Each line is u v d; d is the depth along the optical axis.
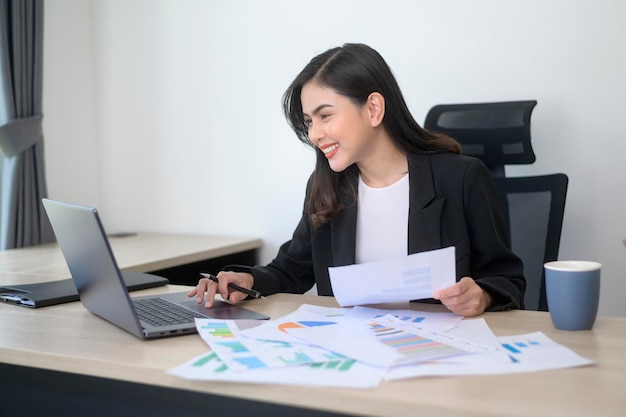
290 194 3.19
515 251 2.27
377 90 1.76
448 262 1.44
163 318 1.48
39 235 3.14
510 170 2.82
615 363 1.13
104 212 3.59
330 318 1.45
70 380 1.40
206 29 3.28
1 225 3.10
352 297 1.51
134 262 2.54
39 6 3.06
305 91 1.76
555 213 2.24
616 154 2.67
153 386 1.31
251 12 3.19
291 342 1.25
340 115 1.73
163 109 3.41
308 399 1.03
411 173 1.82
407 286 1.46
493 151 2.37
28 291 1.80
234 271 1.79
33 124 3.05
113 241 3.17
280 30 3.14
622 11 2.62
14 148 3.00
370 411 1.00
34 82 3.06
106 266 1.34
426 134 1.88
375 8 2.97
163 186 3.45
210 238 3.26
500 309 1.53
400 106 1.82
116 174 3.54
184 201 3.41
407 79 2.94
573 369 1.11
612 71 2.65
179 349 1.27
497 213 1.82
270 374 1.08
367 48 1.79
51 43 3.30
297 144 3.15
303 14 3.09
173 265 2.68
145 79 3.43
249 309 1.62
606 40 2.65
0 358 1.32
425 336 1.28
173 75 3.37
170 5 3.34
